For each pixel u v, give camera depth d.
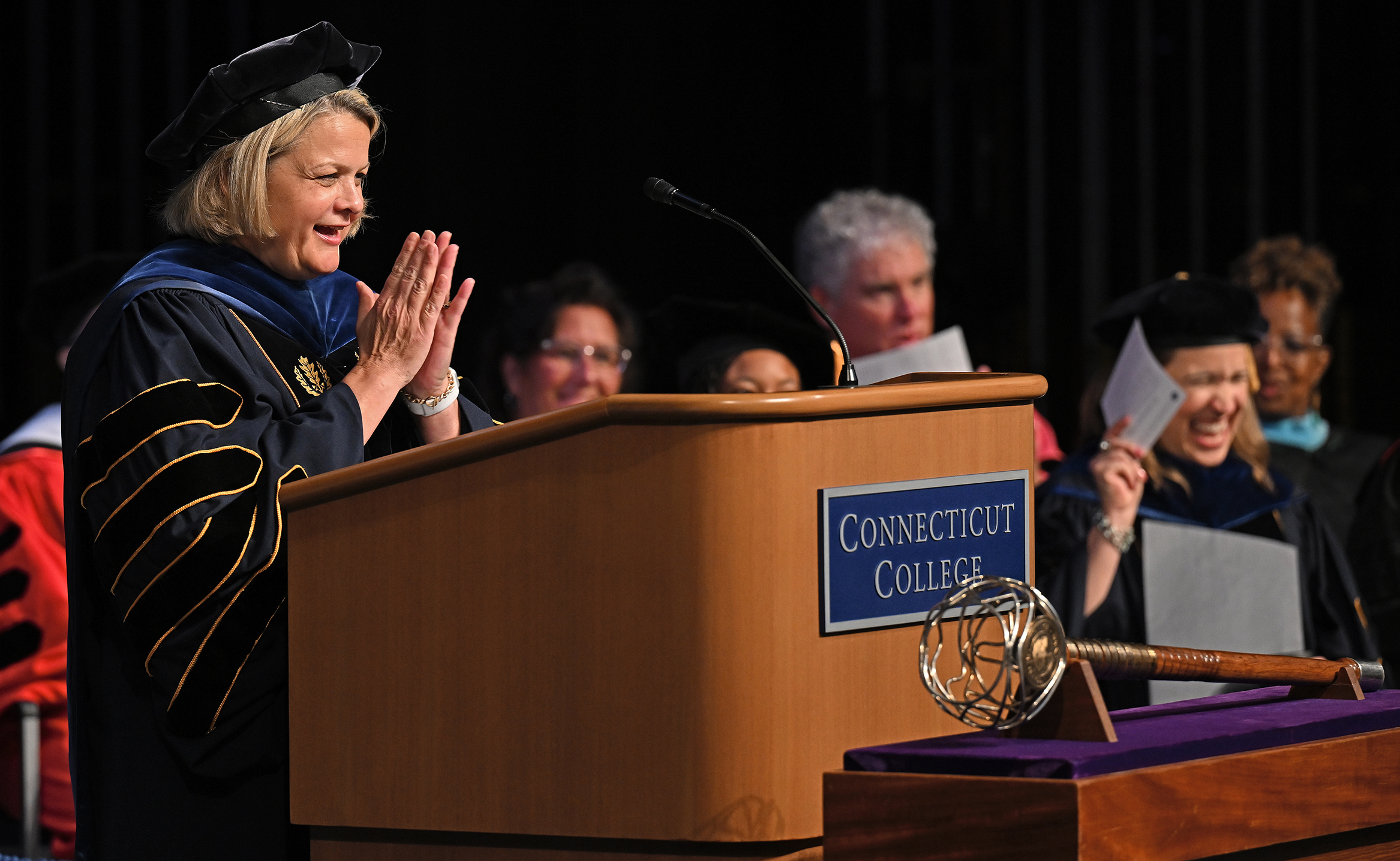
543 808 4.01
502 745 4.07
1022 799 3.37
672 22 19.53
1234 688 9.54
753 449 3.81
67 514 5.23
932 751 3.56
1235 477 10.33
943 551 4.11
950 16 20.36
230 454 4.83
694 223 19.64
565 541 3.98
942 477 4.11
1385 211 20.12
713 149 19.70
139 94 20.53
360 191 5.75
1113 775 3.40
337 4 18.66
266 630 4.79
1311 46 20.27
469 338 18.55
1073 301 20.16
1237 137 20.33
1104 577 9.62
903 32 20.27
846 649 3.92
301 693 4.38
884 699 3.99
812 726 3.86
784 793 3.82
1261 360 13.05
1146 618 9.71
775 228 19.94
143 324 5.13
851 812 3.57
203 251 5.57
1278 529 10.23
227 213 5.54
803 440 3.85
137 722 5.04
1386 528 11.46
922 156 20.30
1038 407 16.34
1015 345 19.88
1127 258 20.25
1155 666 4.05
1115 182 20.30
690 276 19.61
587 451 3.94
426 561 4.18
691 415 3.80
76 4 20.47
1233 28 20.27
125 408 4.90
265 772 4.90
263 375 5.27
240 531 4.71
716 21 19.70
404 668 4.21
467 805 4.11
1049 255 20.27
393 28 18.77
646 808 3.87
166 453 4.81
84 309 11.90
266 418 5.05
